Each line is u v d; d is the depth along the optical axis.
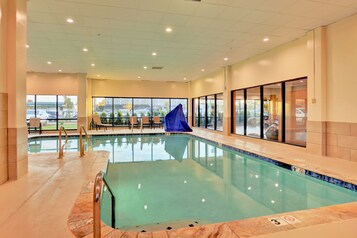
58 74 12.31
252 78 9.05
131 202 3.67
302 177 4.75
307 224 2.38
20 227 2.34
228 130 10.76
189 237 2.15
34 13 4.99
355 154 5.22
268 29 6.02
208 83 13.12
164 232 2.26
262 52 8.28
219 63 10.16
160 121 15.27
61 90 12.37
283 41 7.03
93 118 13.35
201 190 4.24
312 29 6.04
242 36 6.55
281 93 7.55
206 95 13.42
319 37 5.87
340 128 5.55
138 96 15.25
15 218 2.54
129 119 14.95
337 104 5.61
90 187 3.56
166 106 15.98
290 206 3.52
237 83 10.14
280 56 7.52
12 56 3.87
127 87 15.03
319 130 5.98
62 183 3.74
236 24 5.66
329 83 5.79
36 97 12.18
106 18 5.28
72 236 2.18
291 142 7.32
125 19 5.34
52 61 9.58
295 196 3.93
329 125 5.83
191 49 7.83
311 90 6.19
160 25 5.71
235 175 5.14
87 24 5.62
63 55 8.59
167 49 7.84
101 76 13.55
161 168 5.76
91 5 4.64
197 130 13.34
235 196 3.92
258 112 8.90
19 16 3.98
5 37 3.79
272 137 8.14
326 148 5.93
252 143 8.33
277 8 4.80
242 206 3.51
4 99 3.76
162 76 13.70
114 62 9.81
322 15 5.16
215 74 12.17
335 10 4.90
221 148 8.42
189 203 3.64
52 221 2.47
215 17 5.25
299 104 6.97
